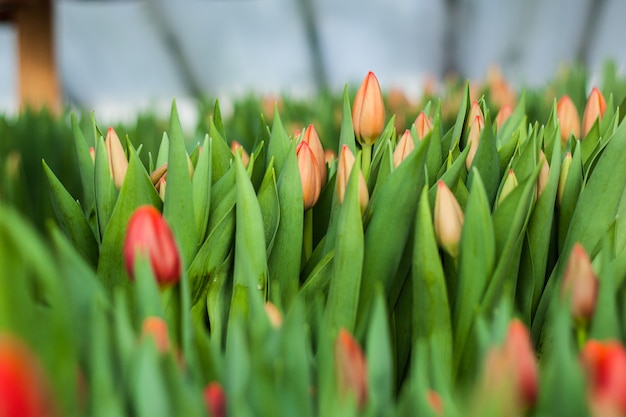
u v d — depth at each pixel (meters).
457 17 10.18
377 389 0.52
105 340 0.49
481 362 0.52
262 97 1.85
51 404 0.42
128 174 0.68
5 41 7.71
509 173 0.73
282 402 0.49
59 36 9.38
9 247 0.43
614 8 9.48
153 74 10.05
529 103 1.61
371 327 0.53
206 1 9.90
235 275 0.69
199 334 0.56
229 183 0.76
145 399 0.48
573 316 0.60
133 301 0.69
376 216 0.67
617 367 0.47
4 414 0.38
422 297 0.64
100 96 9.88
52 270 0.46
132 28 9.70
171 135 0.70
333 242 0.73
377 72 10.84
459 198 0.75
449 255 0.68
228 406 0.51
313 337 0.67
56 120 1.52
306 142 0.78
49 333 0.47
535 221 0.73
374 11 10.49
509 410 0.44
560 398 0.47
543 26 9.84
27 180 1.33
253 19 10.30
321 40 10.61
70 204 0.77
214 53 10.26
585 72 1.70
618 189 0.73
